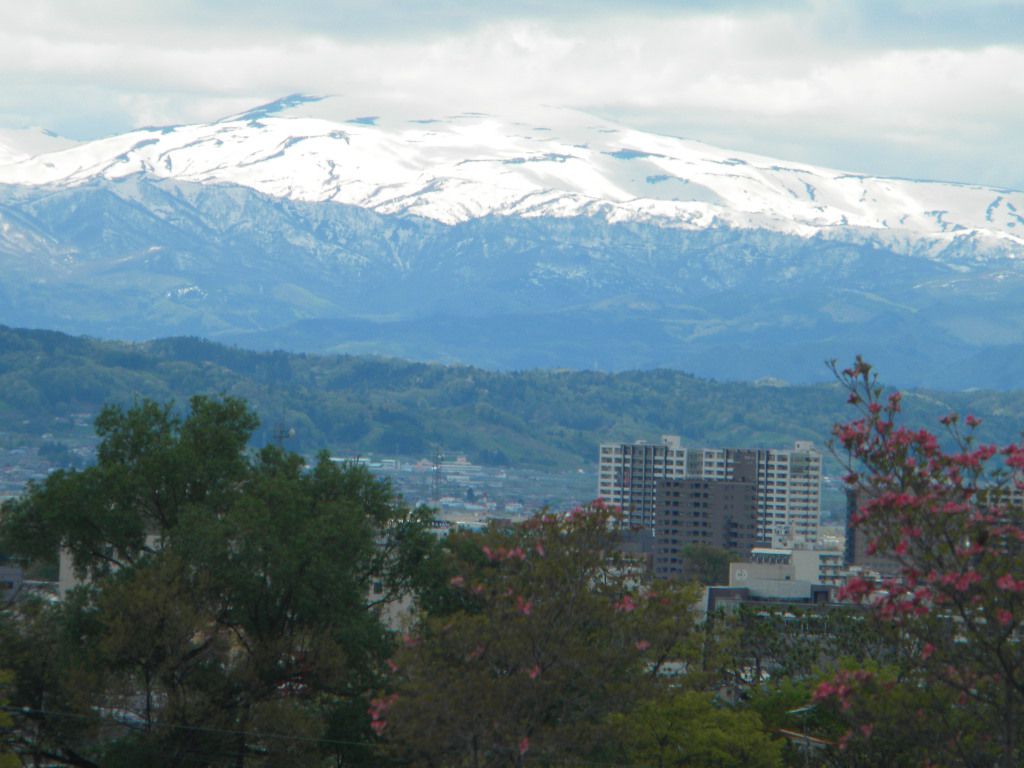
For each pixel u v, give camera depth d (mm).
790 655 181875
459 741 107375
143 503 179625
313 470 189000
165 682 155000
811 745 158250
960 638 91812
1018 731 84000
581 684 111625
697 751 142125
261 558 157750
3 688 155250
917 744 87750
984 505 80375
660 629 114125
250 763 161250
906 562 80312
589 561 113875
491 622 109625
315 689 160500
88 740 163000
